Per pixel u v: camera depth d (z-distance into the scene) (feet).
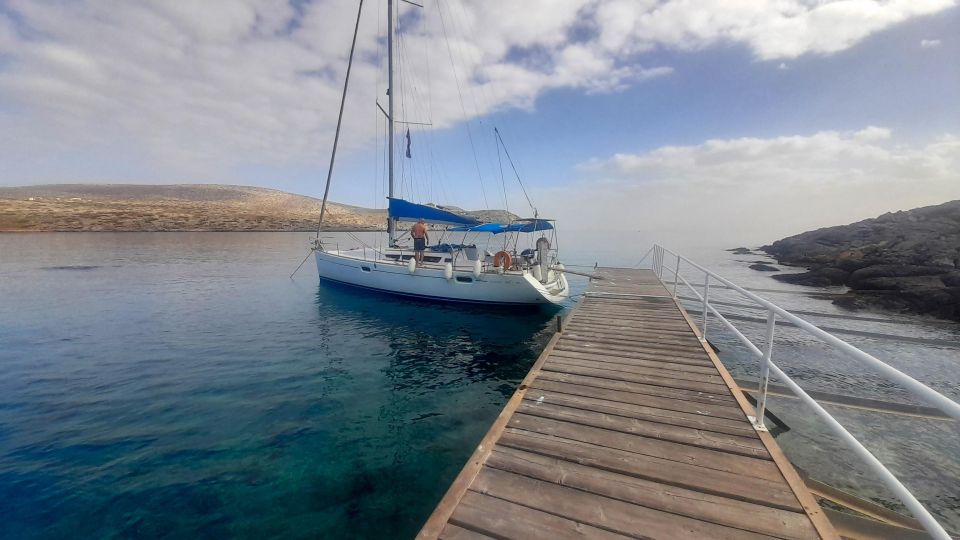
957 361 30.30
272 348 31.94
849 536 11.36
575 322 28.04
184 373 26.45
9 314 42.09
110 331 36.19
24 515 13.51
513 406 15.05
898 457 16.98
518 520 9.25
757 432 13.01
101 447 17.62
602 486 10.41
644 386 17.03
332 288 56.90
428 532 8.84
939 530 5.29
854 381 25.94
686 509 9.55
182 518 13.58
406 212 45.42
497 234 46.88
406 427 19.99
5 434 18.53
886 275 56.18
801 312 46.29
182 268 78.38
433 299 45.96
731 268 93.04
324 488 15.33
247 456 17.21
